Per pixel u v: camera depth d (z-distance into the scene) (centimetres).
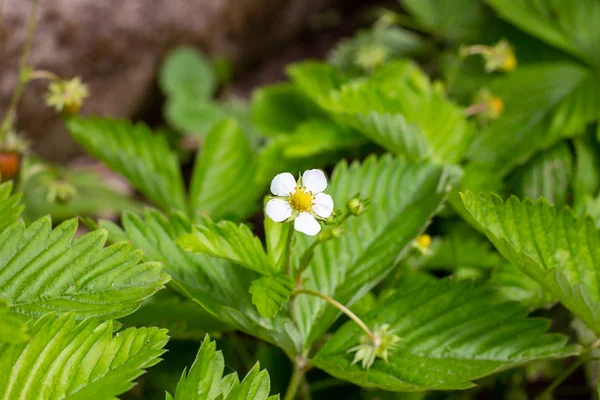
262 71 72
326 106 39
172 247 33
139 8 55
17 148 38
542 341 32
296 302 33
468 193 33
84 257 30
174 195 40
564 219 33
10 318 28
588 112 43
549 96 44
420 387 31
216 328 34
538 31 47
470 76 51
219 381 30
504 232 33
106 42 53
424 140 39
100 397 28
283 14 71
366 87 40
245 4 65
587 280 33
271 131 47
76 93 39
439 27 55
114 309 30
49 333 29
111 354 29
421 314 33
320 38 75
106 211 50
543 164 43
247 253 31
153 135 40
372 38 59
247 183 40
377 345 32
